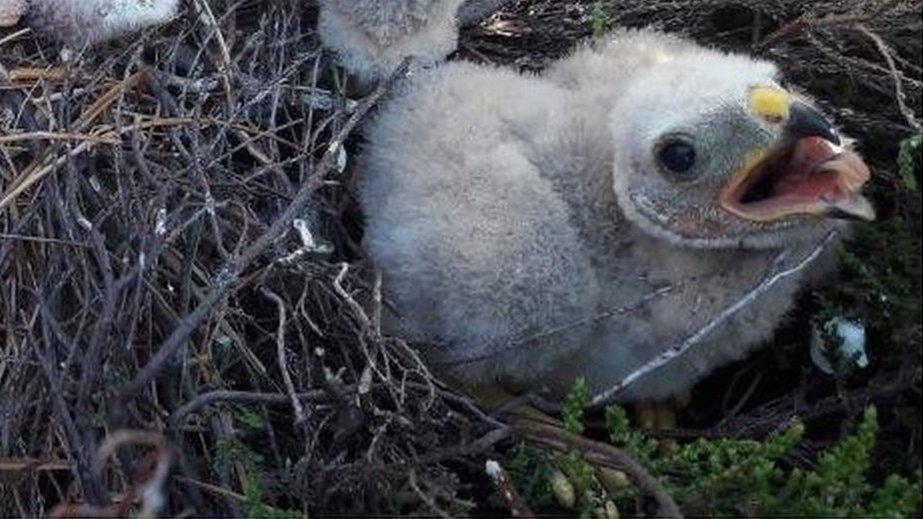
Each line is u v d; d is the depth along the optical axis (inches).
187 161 13.6
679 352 12.8
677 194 12.7
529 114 13.7
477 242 13.0
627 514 12.5
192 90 14.2
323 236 14.1
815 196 12.6
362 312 12.8
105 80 14.3
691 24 15.6
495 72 14.3
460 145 13.4
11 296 13.1
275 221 13.1
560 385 13.8
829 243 13.2
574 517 12.6
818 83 14.9
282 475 12.2
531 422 12.8
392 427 12.5
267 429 12.5
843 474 11.6
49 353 12.2
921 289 13.4
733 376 14.5
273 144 14.1
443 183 13.3
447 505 12.2
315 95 14.5
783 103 12.4
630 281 13.2
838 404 13.3
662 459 12.4
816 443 13.2
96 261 12.9
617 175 13.0
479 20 15.5
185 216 13.3
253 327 13.5
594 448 11.6
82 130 13.8
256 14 15.2
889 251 13.6
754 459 11.8
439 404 12.8
